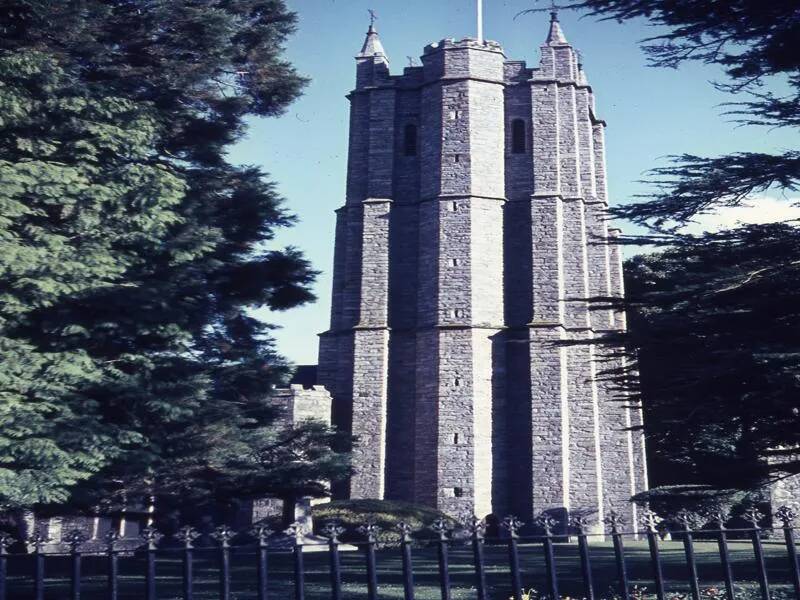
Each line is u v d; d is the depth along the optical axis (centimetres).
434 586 1686
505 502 4078
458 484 4019
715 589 1421
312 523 3425
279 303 2698
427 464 4100
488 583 1712
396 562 2308
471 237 4300
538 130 4516
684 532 820
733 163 1276
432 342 4225
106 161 1905
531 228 4397
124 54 2355
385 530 3328
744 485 1584
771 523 3105
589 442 4156
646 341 1443
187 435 2300
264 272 2578
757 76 1286
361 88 4762
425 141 4544
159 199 1802
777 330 1351
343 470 3225
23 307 1580
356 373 4294
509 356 4266
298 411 4044
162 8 2311
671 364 1452
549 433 4066
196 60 2470
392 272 4484
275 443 3297
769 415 1450
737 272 1330
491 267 4322
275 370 2652
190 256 1928
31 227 1647
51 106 1778
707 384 1430
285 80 2661
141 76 2384
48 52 2122
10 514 2066
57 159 1792
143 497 2506
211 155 2456
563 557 2378
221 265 2303
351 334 4419
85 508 2114
